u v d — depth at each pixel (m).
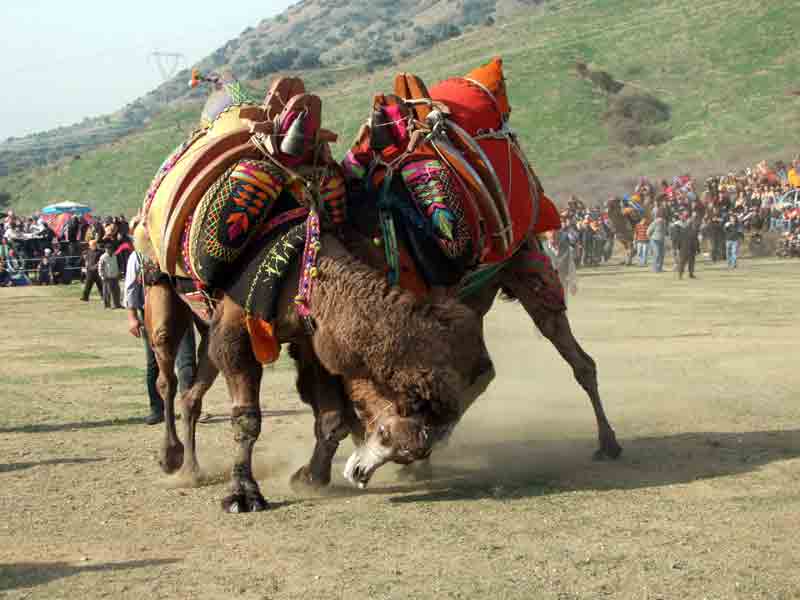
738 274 30.20
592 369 7.73
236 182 6.38
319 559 5.27
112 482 7.25
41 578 5.03
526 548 5.36
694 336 15.45
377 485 7.04
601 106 75.94
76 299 27.62
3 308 24.94
